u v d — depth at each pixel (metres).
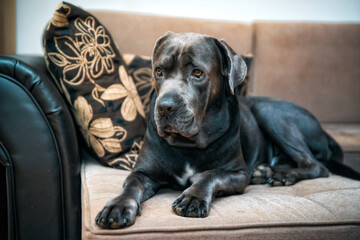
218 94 1.66
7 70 1.50
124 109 1.94
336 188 1.71
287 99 2.99
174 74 1.55
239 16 3.36
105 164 1.89
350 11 3.51
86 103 1.81
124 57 2.36
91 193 1.46
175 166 1.62
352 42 3.04
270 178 1.90
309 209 1.36
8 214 1.53
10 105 1.50
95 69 1.86
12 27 2.88
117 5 3.17
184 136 1.53
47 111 1.52
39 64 1.74
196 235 1.20
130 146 1.92
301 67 2.99
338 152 2.31
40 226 1.55
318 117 3.03
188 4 3.28
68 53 1.78
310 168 2.00
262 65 2.96
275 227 1.26
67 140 1.56
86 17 1.91
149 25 2.74
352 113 3.05
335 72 3.03
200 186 1.42
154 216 1.27
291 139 2.12
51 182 1.54
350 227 1.30
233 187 1.58
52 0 3.05
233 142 1.70
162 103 1.43
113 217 1.19
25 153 1.51
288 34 2.98
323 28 3.03
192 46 1.54
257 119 2.23
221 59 1.65
